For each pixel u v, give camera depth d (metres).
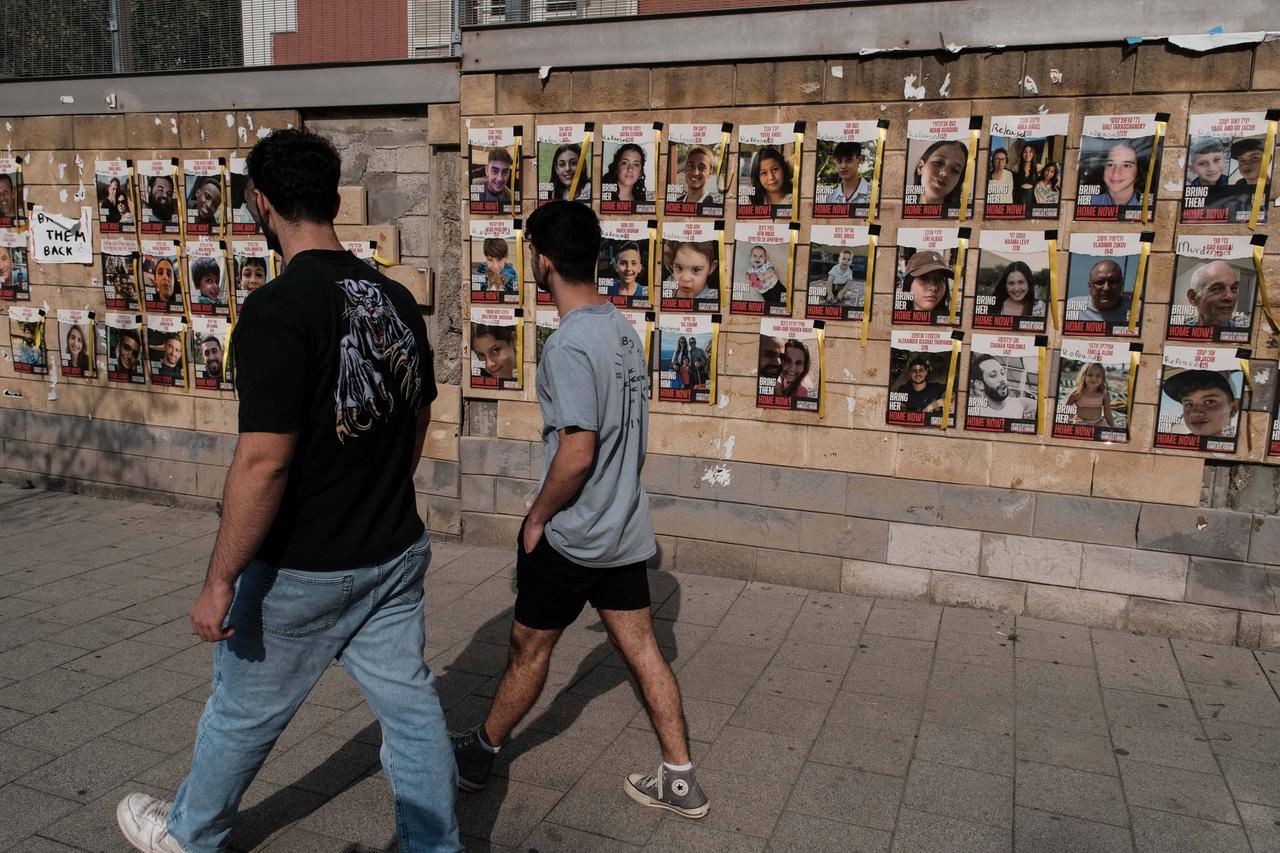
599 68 5.07
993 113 4.48
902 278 4.70
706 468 5.16
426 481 5.82
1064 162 4.40
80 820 2.95
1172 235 4.30
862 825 2.99
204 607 2.21
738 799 3.13
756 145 4.85
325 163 2.48
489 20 5.49
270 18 5.91
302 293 2.27
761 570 5.14
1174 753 3.45
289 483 2.32
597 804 3.10
